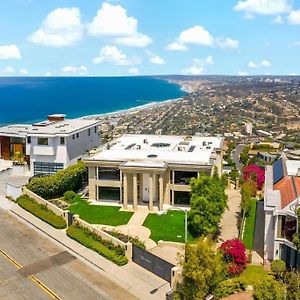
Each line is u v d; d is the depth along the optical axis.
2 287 35.44
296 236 36.28
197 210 45.94
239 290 34.25
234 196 63.00
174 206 56.00
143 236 46.34
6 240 44.59
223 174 68.00
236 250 38.41
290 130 173.25
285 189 43.38
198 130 167.38
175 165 54.84
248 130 169.38
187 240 45.00
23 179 66.06
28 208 52.44
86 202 57.62
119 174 57.06
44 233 46.72
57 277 37.19
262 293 30.83
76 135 69.69
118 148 64.25
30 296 34.19
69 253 41.88
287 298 30.09
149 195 54.56
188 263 31.77
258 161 93.12
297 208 37.09
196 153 60.66
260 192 63.28
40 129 69.12
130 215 52.91
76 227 46.44
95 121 79.81
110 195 58.03
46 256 41.09
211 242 39.59
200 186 47.25
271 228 40.06
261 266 39.53
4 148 76.19
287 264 39.09
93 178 57.75
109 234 44.22
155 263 37.69
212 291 33.09
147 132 156.50
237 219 52.81
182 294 32.97
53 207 51.19
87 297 34.09
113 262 39.75
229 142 125.75
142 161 56.31
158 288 35.53
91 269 38.72
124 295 34.47
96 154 60.41
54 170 66.81
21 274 37.59
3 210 53.44
